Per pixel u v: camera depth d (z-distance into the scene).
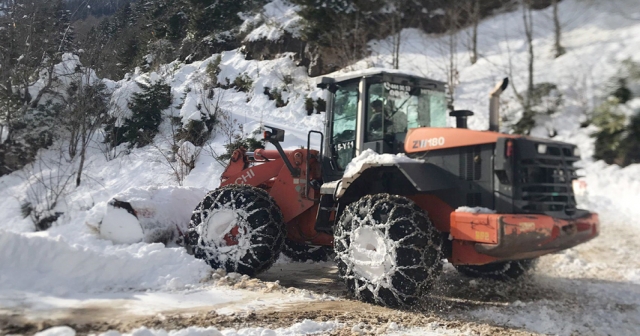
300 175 5.89
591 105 10.92
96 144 17.12
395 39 16.14
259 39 20.34
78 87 17.16
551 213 4.41
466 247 4.59
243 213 5.46
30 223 9.87
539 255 4.57
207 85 19.81
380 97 5.18
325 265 6.88
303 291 4.98
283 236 5.64
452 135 4.63
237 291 4.91
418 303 4.43
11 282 4.49
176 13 27.84
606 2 13.98
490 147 4.41
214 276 5.29
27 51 17.86
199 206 5.77
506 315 4.35
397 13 16.42
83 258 4.91
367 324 3.93
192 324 3.80
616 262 6.47
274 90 17.69
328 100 5.84
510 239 4.05
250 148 13.38
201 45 24.33
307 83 17.38
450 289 5.38
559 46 12.89
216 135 15.77
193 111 16.19
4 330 3.50
